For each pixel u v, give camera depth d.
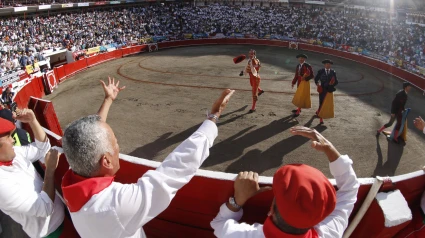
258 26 30.84
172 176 1.51
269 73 16.05
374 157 7.08
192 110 10.29
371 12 30.70
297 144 7.60
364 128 8.77
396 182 2.14
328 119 9.44
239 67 17.53
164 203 1.51
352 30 26.98
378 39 23.81
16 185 1.94
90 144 1.44
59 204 2.20
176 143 7.81
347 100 11.69
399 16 27.75
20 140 3.92
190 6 35.75
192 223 2.48
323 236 1.56
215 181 2.15
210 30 29.75
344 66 19.47
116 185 1.49
